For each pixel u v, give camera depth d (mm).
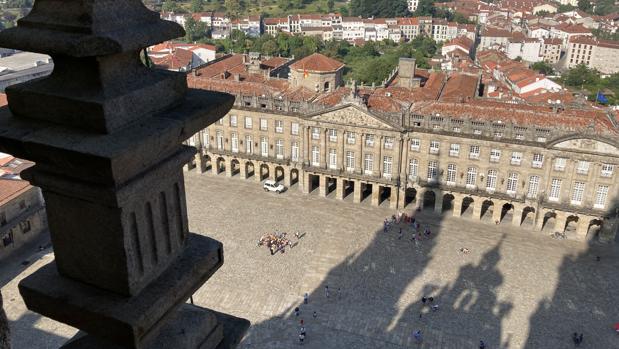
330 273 86438
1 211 86812
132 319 9711
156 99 9930
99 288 10312
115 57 9367
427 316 76375
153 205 10172
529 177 97125
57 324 72000
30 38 8891
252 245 94438
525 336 72500
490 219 104688
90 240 9914
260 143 117812
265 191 116500
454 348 70188
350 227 100938
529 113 100625
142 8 9859
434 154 102000
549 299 80312
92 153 8391
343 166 109250
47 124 9359
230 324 12844
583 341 71750
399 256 91312
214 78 131625
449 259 90500
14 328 71000
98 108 8797
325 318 75938
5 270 85250
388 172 106562
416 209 108125
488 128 96438
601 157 90250
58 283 10469
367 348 70188
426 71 160750
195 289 11328
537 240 96812
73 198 9664
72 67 9328
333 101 110812
